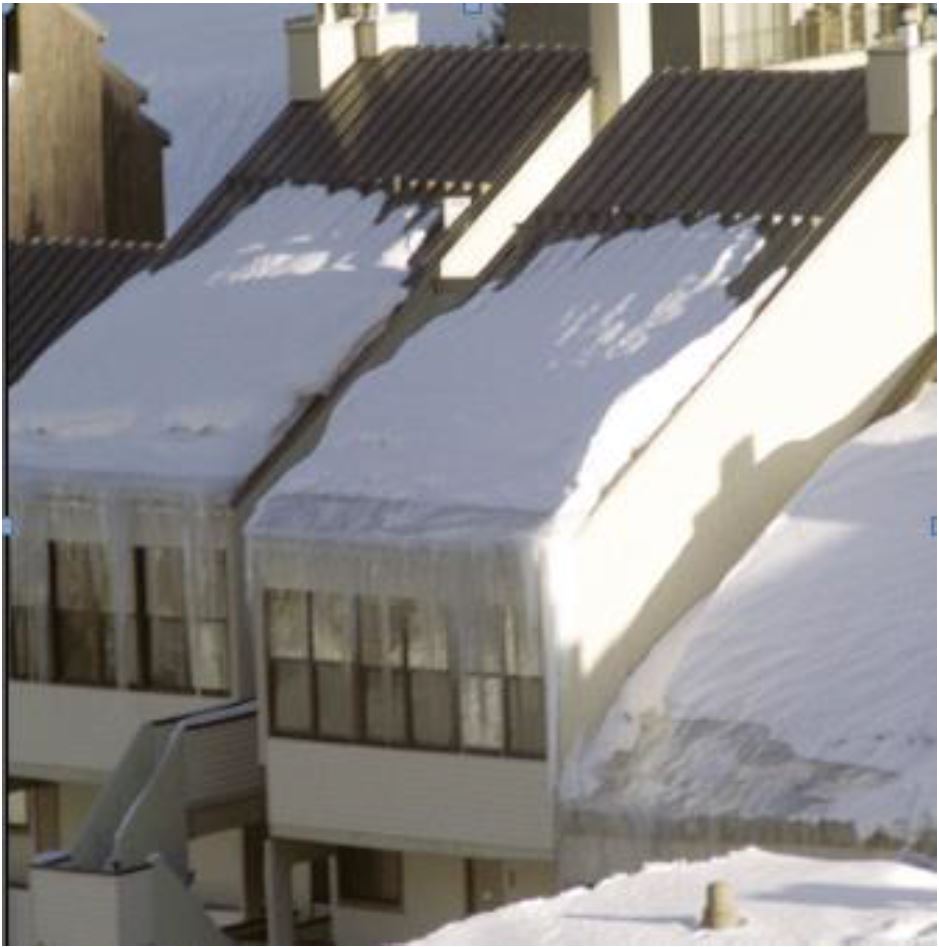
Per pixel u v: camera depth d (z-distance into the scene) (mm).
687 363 120125
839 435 123750
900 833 108938
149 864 117625
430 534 116188
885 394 125188
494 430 119938
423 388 123000
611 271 125375
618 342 122000
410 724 117125
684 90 131250
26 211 155500
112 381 130750
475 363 123438
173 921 118125
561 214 128375
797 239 123625
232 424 127562
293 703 119000
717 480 120000
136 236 162500
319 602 118250
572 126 133875
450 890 119500
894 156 125375
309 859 120625
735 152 128000
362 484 119000
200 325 132125
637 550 117438
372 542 116875
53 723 128875
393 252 131625
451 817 116812
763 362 121562
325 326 130000
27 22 156250
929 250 126312
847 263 123938
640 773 114188
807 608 116188
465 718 116250
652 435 118562
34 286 138000
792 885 87688
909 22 127375
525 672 115250
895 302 125375
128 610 127375
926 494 119688
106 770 128125
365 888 121438
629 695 116250
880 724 111438
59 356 132500
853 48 164125
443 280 130000
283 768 119188
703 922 84938
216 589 126125
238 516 125688
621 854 114125
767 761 112312
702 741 113875
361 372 128750
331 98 138625
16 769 129375
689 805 112750
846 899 86562
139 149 163000
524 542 114812
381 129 136625
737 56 162250
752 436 121062
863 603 115750
